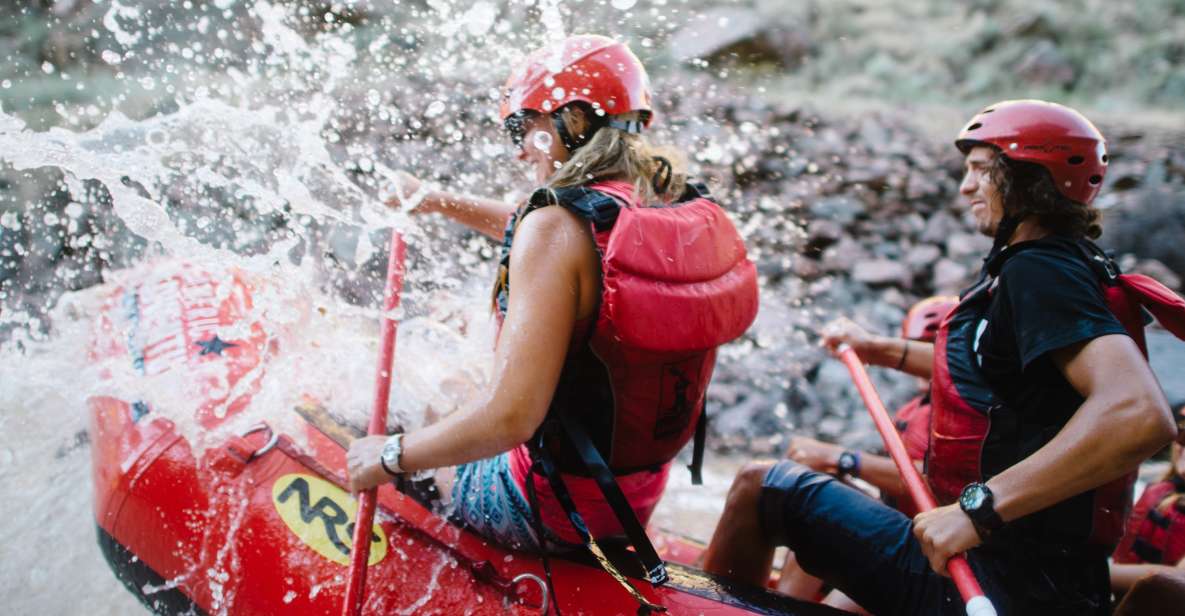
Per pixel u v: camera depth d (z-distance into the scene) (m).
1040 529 1.71
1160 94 7.78
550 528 1.90
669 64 7.46
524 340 1.62
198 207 3.86
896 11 8.83
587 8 5.67
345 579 1.86
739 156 6.35
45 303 4.06
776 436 4.07
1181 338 1.70
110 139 2.99
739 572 2.08
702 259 1.79
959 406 1.79
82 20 7.21
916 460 2.42
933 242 5.60
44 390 2.36
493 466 1.95
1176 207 5.58
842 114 7.10
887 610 1.90
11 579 2.24
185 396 2.13
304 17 6.68
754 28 7.96
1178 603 1.75
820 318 4.92
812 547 1.98
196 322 2.27
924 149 6.68
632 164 1.82
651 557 1.75
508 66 6.34
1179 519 2.31
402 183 2.57
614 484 1.74
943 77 8.02
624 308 1.67
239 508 1.96
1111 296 1.70
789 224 5.70
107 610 2.24
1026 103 1.80
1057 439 1.54
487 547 1.94
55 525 2.32
